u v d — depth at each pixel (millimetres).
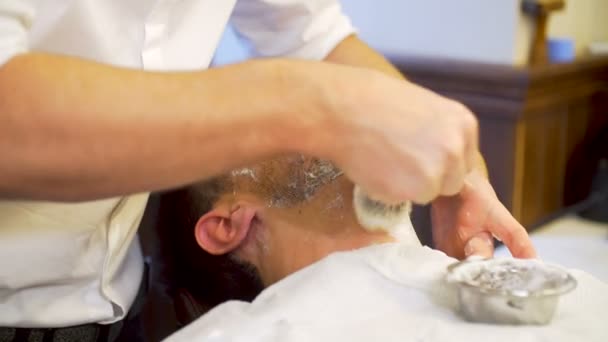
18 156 431
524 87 1357
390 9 1585
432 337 483
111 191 455
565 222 1550
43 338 665
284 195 654
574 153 1578
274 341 500
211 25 694
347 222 640
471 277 512
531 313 486
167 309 768
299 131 456
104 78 440
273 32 868
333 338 495
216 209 676
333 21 868
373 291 544
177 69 673
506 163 1420
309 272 567
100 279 674
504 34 1431
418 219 722
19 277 632
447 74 1457
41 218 613
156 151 440
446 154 449
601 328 494
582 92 1530
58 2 582
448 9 1496
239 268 688
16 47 454
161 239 743
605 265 1052
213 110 443
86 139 431
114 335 708
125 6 617
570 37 1596
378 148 455
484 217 697
